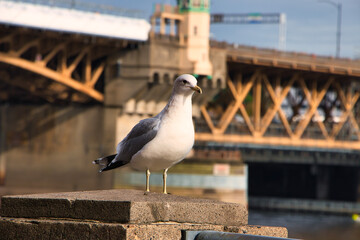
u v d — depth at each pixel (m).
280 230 6.00
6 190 57.78
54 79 49.28
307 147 70.50
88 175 56.22
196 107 58.81
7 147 58.66
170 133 5.96
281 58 62.66
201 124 63.81
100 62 56.56
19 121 58.69
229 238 5.27
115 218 5.29
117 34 50.69
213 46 58.09
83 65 54.59
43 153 57.81
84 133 56.75
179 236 5.46
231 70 65.00
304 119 69.06
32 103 59.00
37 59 48.31
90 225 5.30
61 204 5.57
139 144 6.05
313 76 68.81
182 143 5.99
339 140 73.50
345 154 77.44
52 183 57.34
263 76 65.88
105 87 55.50
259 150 71.25
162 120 6.05
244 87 66.00
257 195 96.44
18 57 47.16
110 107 55.53
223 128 62.91
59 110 57.62
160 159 6.02
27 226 5.63
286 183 95.94
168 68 55.22
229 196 60.38
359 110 84.75
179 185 58.50
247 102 90.75
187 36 56.09
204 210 5.67
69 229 5.41
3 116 59.12
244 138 64.25
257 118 66.06
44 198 5.66
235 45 60.06
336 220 69.62
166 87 55.66
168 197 5.79
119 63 55.03
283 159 73.25
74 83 51.16
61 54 50.88
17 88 56.34
